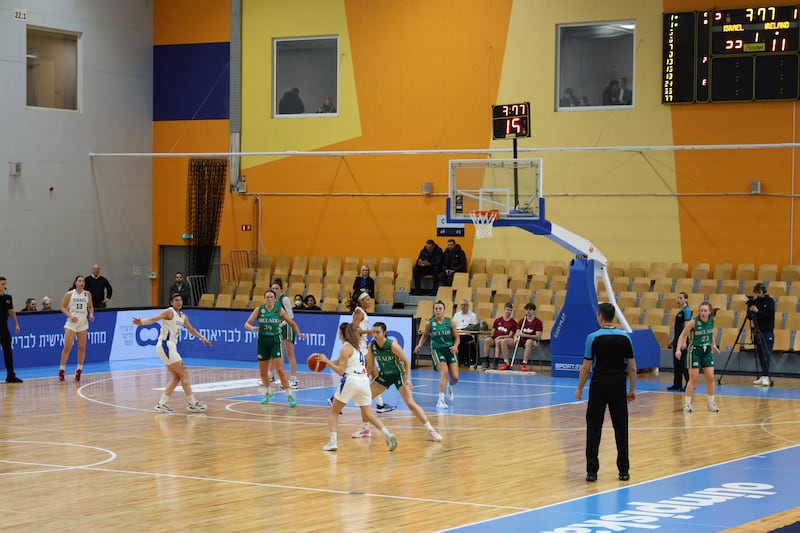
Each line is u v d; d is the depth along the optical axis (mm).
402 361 13766
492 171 20766
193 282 28672
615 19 24984
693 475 11312
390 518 9219
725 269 23734
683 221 24516
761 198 23750
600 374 11039
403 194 27219
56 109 27734
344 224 27906
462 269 25453
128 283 29359
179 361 16234
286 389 16969
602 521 9086
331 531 8750
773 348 21281
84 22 28234
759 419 15633
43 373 21906
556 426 14984
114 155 28172
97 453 12664
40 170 27250
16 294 26781
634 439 13828
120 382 20328
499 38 26156
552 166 25750
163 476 11219
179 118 29609
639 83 24812
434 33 26828
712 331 16469
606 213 25250
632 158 24953
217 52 29266
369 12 27500
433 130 26875
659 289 23703
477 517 9250
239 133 29000
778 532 8320
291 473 11398
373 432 14406
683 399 18016
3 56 26406
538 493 10344
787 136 23391
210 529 8828
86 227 28359
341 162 27922
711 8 23906
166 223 29781
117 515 9359
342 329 13078
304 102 28484
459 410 16688
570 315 21391
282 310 17156
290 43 28547
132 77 29438
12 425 14953
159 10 29781
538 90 25812
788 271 23125
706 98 23938
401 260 26859
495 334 22672
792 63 23078
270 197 28719
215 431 14422
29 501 9953
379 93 27453
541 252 25812
